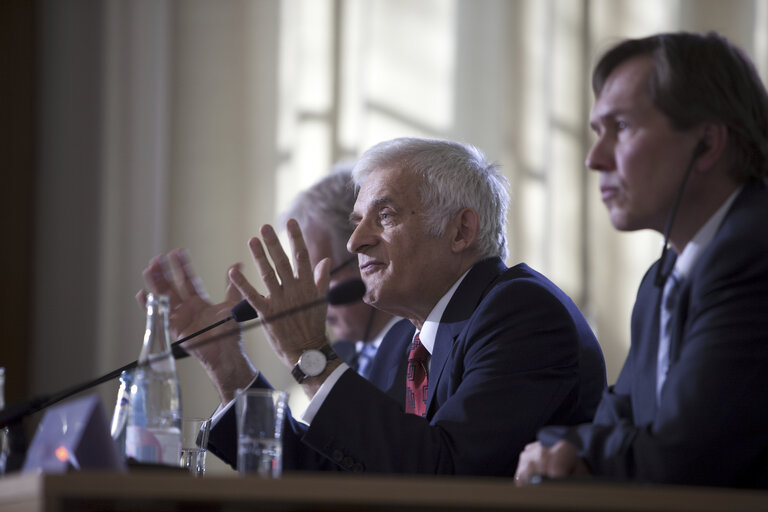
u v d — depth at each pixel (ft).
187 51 58.08
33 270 56.13
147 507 13.11
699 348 17.26
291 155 57.57
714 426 16.63
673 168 18.67
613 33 59.88
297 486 12.36
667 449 16.65
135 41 57.67
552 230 58.29
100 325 55.47
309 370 22.15
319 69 58.29
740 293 17.46
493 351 23.30
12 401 54.44
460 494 12.48
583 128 59.16
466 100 59.47
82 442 14.43
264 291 56.08
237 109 57.77
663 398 17.37
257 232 56.95
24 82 56.59
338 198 34.09
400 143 26.68
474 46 59.82
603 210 58.65
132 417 18.15
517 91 59.57
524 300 23.91
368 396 21.86
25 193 56.08
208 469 51.55
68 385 55.52
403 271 25.53
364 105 58.54
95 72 57.47
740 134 18.62
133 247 56.34
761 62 60.39
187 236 56.95
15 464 17.79
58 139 57.00
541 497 12.56
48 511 11.96
